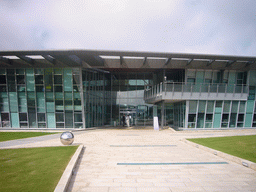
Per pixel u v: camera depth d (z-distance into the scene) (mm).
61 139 9766
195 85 19281
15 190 4258
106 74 24938
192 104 19672
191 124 19906
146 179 5492
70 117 19312
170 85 18844
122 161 7285
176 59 18234
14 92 19141
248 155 7762
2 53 14906
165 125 24359
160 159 7621
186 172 6098
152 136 14875
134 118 24750
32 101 19156
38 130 18969
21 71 18734
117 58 18375
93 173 5922
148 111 24734
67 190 4699
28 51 14555
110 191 4688
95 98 22469
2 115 19531
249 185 5125
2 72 18828
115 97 24984
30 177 5051
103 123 24938
